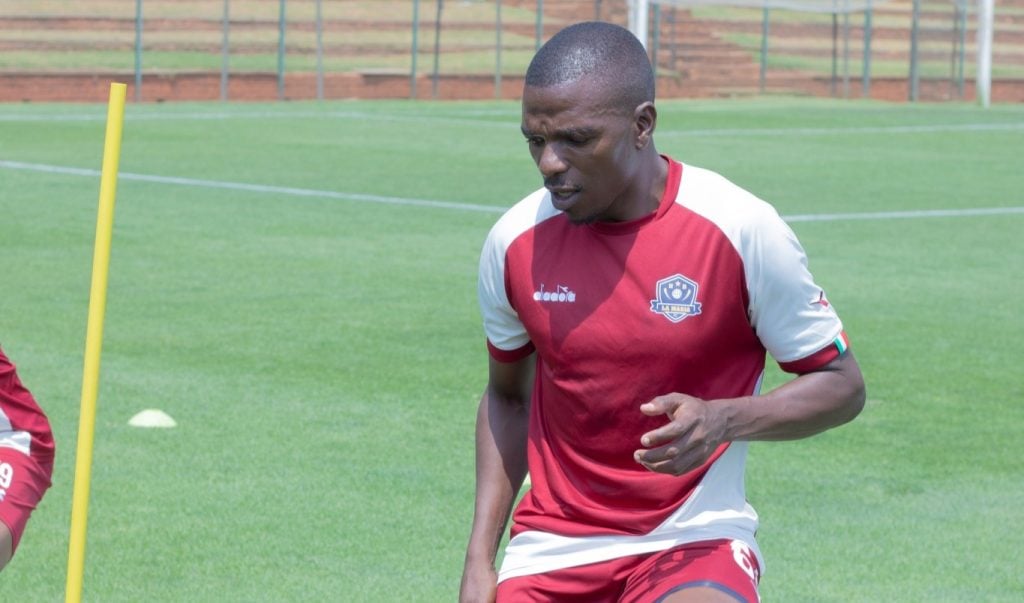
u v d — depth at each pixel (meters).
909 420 19.12
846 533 14.75
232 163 52.12
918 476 16.73
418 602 12.70
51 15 100.50
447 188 45.47
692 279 8.05
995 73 122.31
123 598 12.64
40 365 21.09
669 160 8.31
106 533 14.30
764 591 13.13
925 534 14.77
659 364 8.13
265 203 40.69
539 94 7.69
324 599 12.70
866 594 13.10
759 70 115.25
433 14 114.94
